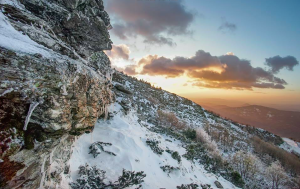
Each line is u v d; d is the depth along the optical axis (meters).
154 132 27.67
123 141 16.48
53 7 9.20
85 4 10.88
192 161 23.03
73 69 6.44
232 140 51.34
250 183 28.58
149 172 14.34
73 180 10.16
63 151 9.05
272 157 49.12
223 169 26.64
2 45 4.26
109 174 11.99
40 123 5.03
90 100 8.33
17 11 7.09
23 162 4.71
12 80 4.19
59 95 5.47
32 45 5.55
